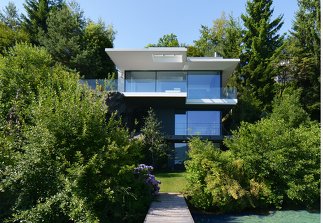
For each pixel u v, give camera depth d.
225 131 25.30
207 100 23.72
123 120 21.72
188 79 25.42
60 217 8.02
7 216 8.12
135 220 9.63
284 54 32.34
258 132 13.29
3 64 12.59
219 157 12.51
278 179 12.98
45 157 7.89
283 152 12.66
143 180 10.75
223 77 28.47
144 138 19.80
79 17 38.03
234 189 11.67
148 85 23.08
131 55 22.47
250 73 30.00
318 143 13.45
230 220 11.03
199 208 12.34
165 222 7.89
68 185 7.45
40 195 7.99
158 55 22.86
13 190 7.97
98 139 8.66
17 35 33.50
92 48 34.66
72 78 11.55
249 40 31.84
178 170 20.80
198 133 22.33
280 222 10.73
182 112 25.33
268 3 31.88
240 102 28.30
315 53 29.39
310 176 12.32
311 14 30.06
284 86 30.91
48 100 8.57
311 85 30.58
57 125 8.12
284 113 21.47
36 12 38.91
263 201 12.50
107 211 8.85
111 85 21.73
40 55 13.86
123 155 9.05
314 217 11.45
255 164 12.88
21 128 9.00
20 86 11.70
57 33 33.81
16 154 7.95
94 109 8.95
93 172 7.99
